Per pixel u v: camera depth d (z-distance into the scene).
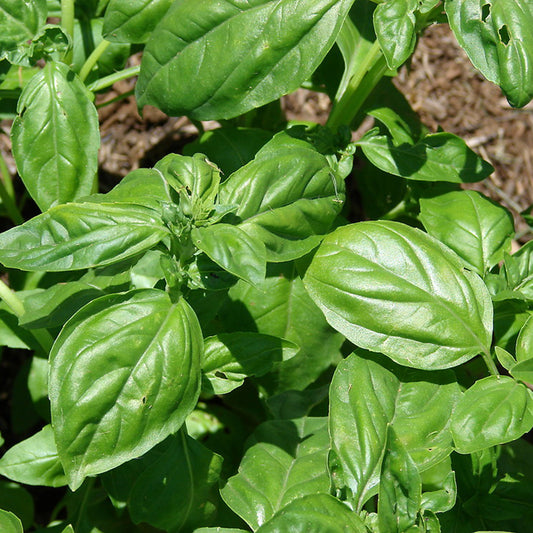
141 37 0.86
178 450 0.80
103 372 0.76
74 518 0.86
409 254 0.82
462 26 0.81
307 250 0.82
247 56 0.82
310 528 0.75
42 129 0.84
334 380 0.81
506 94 0.81
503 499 0.83
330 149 0.86
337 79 0.94
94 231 0.77
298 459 0.82
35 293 0.85
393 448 0.77
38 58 0.84
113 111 1.04
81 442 0.76
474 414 0.79
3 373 0.97
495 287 0.85
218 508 0.85
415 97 1.11
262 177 0.80
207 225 0.78
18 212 0.96
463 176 0.87
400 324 0.81
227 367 0.80
